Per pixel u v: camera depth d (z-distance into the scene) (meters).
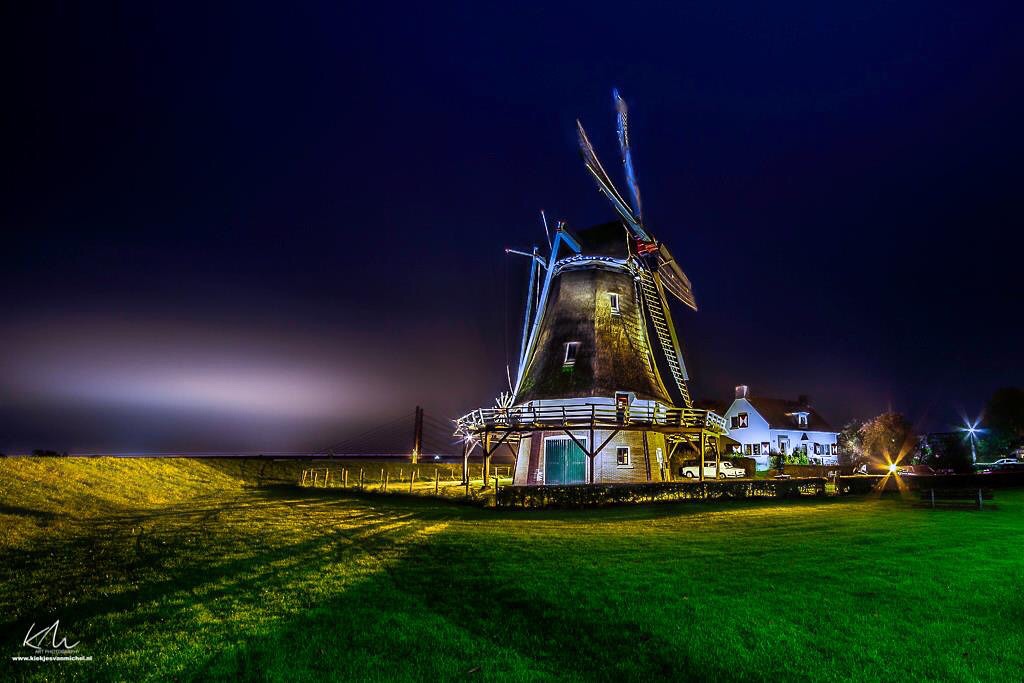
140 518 19.36
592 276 33.44
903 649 8.28
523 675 7.54
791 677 7.57
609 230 36.12
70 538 15.43
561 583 10.84
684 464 44.06
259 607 9.84
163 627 8.97
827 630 8.84
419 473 48.91
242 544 14.83
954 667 7.79
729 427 69.50
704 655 8.08
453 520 19.00
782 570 11.74
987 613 9.55
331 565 12.53
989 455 56.00
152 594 10.53
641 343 33.81
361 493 30.27
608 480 29.03
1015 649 8.30
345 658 7.95
